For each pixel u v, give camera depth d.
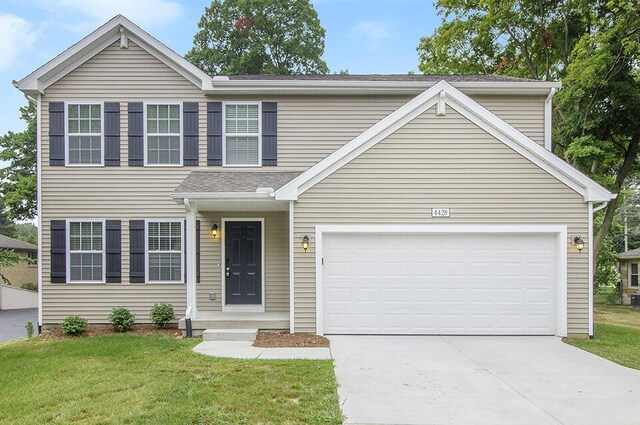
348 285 9.00
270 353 7.36
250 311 10.16
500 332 8.96
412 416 4.65
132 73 10.65
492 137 8.94
